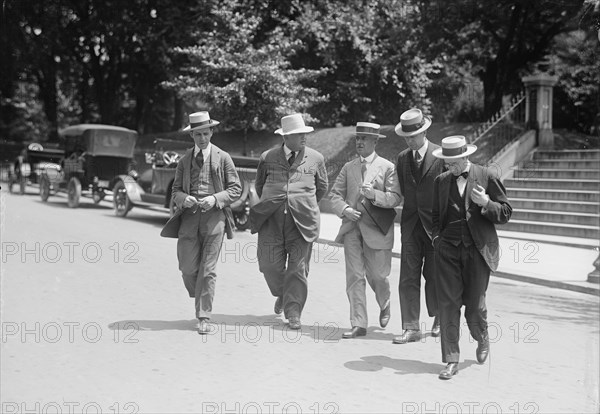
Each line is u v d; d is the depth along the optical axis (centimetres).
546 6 1994
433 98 2970
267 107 2353
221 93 2297
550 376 570
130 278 954
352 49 2677
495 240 575
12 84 3672
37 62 3262
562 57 2309
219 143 2520
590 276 1023
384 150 2097
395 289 969
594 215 1572
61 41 3319
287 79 2355
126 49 3266
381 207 682
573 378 564
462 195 571
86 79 3681
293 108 2369
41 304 781
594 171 1741
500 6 2109
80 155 2092
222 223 694
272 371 560
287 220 697
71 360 576
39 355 588
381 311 720
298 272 699
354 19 2636
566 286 1026
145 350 611
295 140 697
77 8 3266
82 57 3531
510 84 2491
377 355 619
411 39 2364
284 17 2759
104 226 1566
